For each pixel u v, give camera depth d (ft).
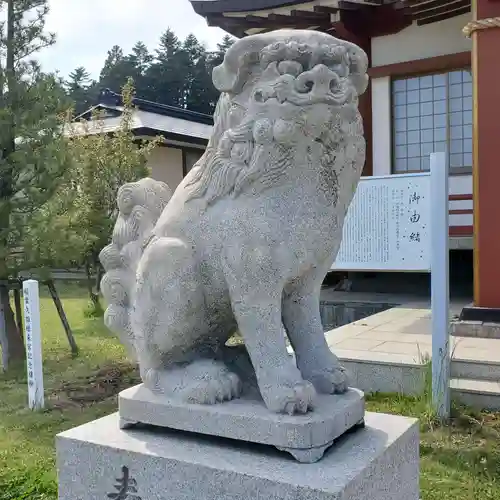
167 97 93.20
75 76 105.19
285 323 6.11
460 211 23.44
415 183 11.96
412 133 24.73
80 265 24.04
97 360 17.79
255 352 5.48
